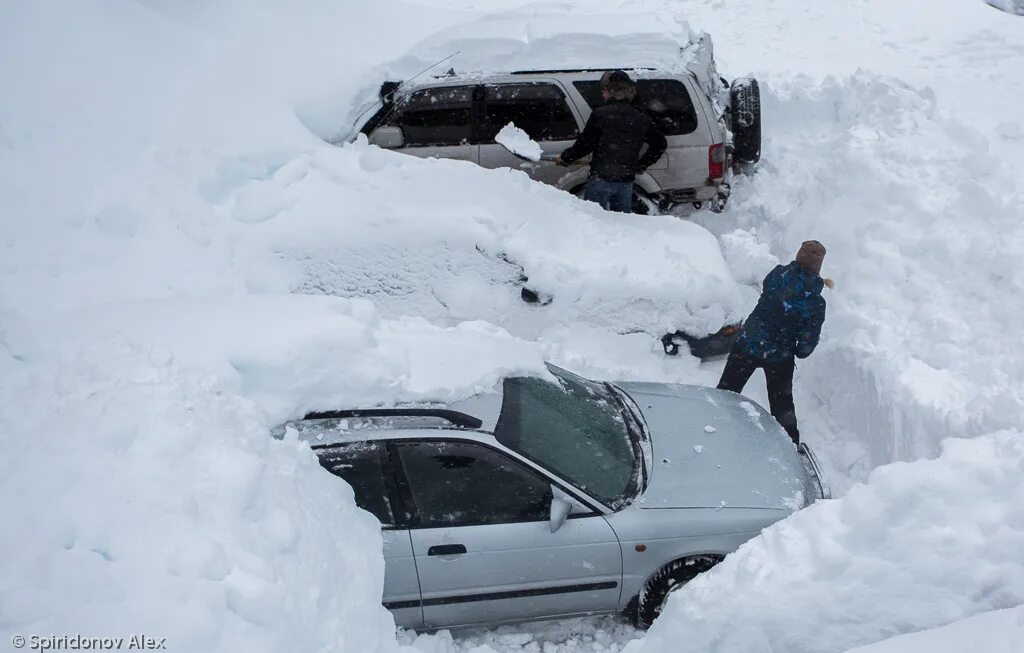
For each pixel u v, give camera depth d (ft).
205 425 11.88
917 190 24.95
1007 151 28.40
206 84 25.27
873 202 25.39
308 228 20.95
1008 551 10.53
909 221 24.41
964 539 10.84
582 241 22.15
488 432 14.40
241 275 20.39
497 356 16.39
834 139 30.37
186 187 21.59
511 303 20.48
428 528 13.88
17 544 9.62
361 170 22.76
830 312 23.41
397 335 16.74
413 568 13.79
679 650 11.13
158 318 15.64
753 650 10.67
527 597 14.14
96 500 10.23
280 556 10.77
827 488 15.62
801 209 27.96
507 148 25.63
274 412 14.10
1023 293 20.72
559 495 14.17
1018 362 18.94
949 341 20.53
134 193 20.84
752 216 30.78
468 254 20.59
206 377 13.30
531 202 22.62
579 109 27.14
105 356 13.38
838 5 50.57
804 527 11.92
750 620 10.85
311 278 20.47
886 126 28.66
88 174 20.99
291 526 11.16
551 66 27.53
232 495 10.85
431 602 13.97
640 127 25.07
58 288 18.85
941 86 39.06
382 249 20.58
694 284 20.88
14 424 11.82
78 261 19.44
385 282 20.48
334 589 11.21
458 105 27.25
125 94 23.54
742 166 32.19
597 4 52.24
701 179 27.73
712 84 29.94
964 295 21.90
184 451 11.25
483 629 14.84
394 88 27.55
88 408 11.65
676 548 14.16
